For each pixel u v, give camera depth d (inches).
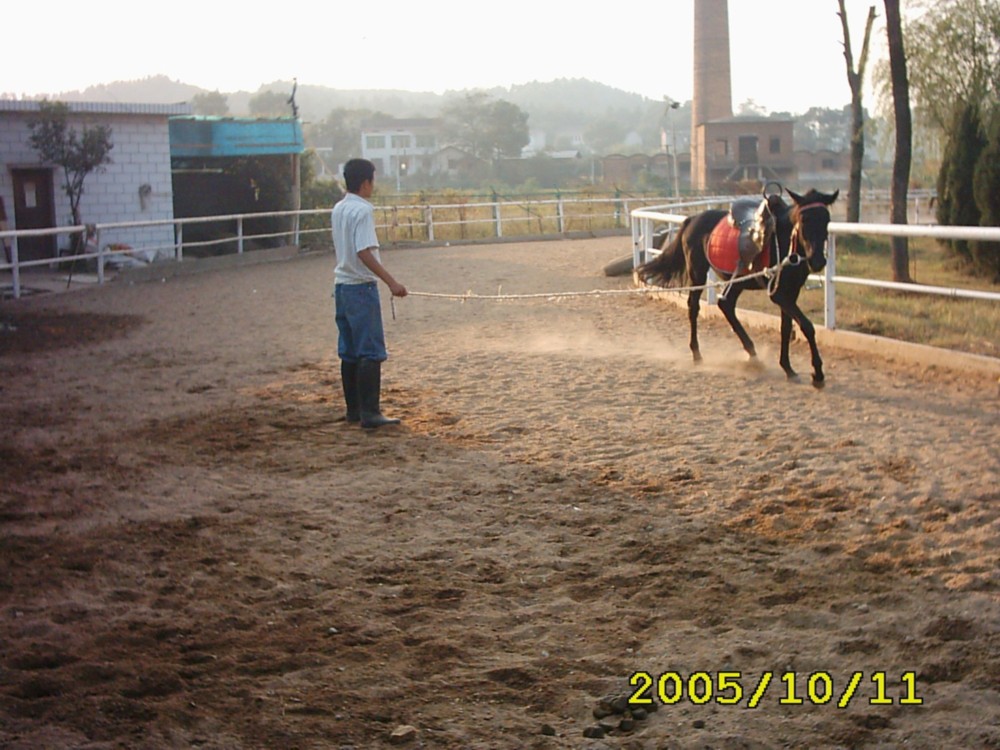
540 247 1085.8
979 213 786.8
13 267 705.6
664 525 231.8
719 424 315.6
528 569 209.6
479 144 4301.2
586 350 450.3
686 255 422.0
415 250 1083.3
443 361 429.1
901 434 298.4
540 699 158.4
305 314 597.9
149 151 996.6
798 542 220.5
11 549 224.1
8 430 333.4
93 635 181.9
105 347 498.6
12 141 892.0
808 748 143.9
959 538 217.8
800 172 2903.5
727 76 2849.4
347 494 259.9
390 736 146.9
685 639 177.3
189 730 149.6
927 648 170.6
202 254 1094.4
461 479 269.3
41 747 144.6
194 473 281.3
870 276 758.5
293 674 166.7
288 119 1130.0
